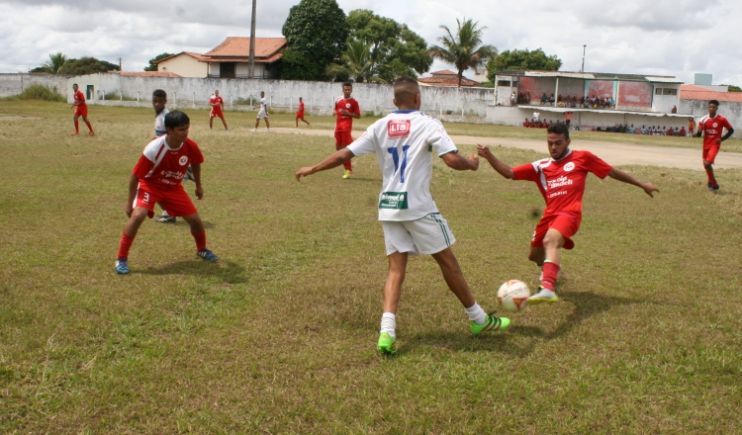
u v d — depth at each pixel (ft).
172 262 21.72
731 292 20.18
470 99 172.86
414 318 16.92
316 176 44.04
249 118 133.69
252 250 23.65
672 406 12.55
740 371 14.07
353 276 20.71
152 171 20.43
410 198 14.83
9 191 33.55
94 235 24.93
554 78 171.42
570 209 18.19
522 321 17.06
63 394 12.36
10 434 10.98
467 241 26.27
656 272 22.49
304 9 200.75
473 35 200.64
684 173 54.29
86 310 16.55
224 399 12.37
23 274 19.47
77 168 43.09
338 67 201.87
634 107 172.76
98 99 172.55
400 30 225.76
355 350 14.83
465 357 14.58
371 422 11.68
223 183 39.45
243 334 15.53
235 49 214.90
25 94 170.81
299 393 12.66
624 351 15.14
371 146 15.25
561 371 13.98
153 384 12.82
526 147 80.12
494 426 11.64
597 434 11.53
